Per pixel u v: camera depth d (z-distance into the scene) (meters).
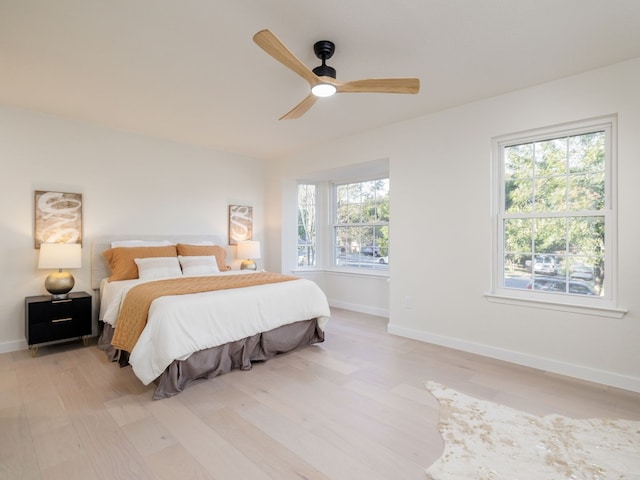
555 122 2.79
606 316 2.59
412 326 3.75
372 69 2.57
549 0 1.81
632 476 1.60
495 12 1.91
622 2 1.83
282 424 2.05
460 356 3.19
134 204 4.15
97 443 1.85
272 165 5.53
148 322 2.46
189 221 4.66
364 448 1.82
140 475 1.61
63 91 2.96
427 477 1.61
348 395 2.42
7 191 3.31
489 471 1.64
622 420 2.09
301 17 1.94
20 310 3.38
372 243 5.06
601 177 2.69
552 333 2.83
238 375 2.76
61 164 3.62
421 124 3.62
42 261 3.25
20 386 2.54
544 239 2.97
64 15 1.91
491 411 2.19
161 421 2.08
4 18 1.93
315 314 3.40
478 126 3.21
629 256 2.50
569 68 2.59
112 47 2.26
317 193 5.62
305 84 2.81
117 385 2.56
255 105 3.28
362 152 4.17
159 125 3.88
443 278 3.49
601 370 2.61
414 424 2.05
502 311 3.11
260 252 5.43
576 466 1.67
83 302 3.42
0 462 1.69
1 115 3.28
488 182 3.17
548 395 2.41
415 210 3.69
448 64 2.51
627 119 2.49
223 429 2.00
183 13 1.90
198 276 3.71
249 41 2.19
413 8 1.87
